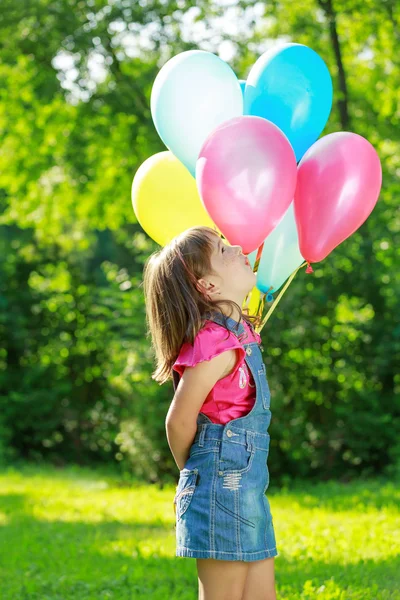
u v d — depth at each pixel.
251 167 3.00
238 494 2.66
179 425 2.71
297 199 3.34
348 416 12.88
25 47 12.63
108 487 11.89
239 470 2.69
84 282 17.86
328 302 12.96
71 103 13.16
